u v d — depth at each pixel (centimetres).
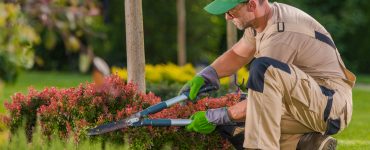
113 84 599
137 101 602
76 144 575
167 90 1016
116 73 611
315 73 558
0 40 343
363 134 984
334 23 2755
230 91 995
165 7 2512
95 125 580
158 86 1028
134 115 555
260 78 529
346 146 819
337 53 573
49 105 621
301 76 537
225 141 591
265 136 529
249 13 559
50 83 1689
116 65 2530
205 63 2573
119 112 576
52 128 609
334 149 560
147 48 2555
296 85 533
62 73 2266
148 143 569
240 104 549
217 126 580
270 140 530
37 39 349
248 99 534
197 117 552
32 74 2062
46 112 611
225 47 2561
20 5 334
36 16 330
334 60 566
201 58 2517
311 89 539
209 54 2523
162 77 1152
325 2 2794
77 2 325
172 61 2564
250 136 530
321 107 545
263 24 564
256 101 529
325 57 560
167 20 2531
